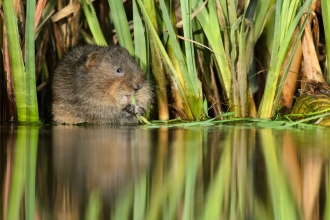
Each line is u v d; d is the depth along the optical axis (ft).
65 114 40.68
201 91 38.73
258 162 26.21
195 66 38.86
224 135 33.68
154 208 19.56
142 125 39.06
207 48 38.29
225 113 37.63
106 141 31.86
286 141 31.40
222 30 38.17
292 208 19.57
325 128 36.40
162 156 27.55
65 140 32.27
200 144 30.83
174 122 39.52
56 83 40.93
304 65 40.40
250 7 40.73
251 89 39.83
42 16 42.78
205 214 19.02
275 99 38.32
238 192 21.33
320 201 20.40
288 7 36.32
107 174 23.89
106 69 38.81
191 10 37.55
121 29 40.04
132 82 38.09
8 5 36.27
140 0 36.70
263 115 38.17
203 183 22.61
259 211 19.38
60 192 21.34
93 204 19.83
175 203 20.08
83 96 39.81
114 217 18.62
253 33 38.32
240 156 27.55
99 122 40.45
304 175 23.80
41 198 20.52
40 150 28.99
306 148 29.35
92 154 27.94
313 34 39.60
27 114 38.65
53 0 43.11
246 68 38.34
